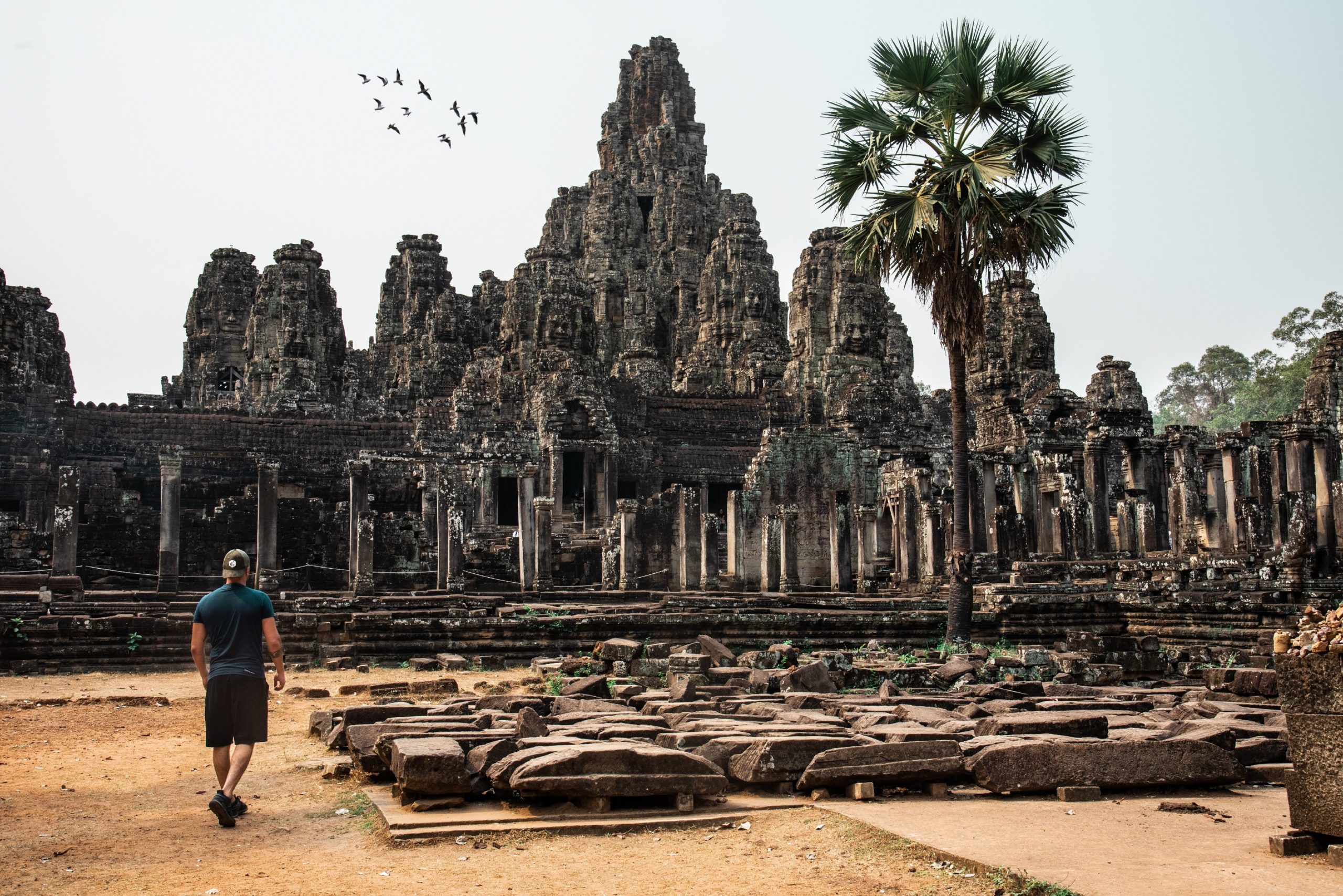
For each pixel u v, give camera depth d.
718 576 48.97
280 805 13.06
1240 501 40.28
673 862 10.38
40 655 27.64
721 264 92.06
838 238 77.12
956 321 31.42
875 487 56.81
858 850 10.45
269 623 12.98
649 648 25.45
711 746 13.03
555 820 11.63
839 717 16.16
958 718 16.16
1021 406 59.00
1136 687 25.09
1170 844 10.32
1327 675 10.07
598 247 109.12
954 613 31.27
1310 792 10.11
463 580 42.81
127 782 14.31
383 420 70.25
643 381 85.50
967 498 31.58
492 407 69.69
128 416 63.72
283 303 76.56
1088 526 45.81
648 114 127.50
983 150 31.47
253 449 64.06
